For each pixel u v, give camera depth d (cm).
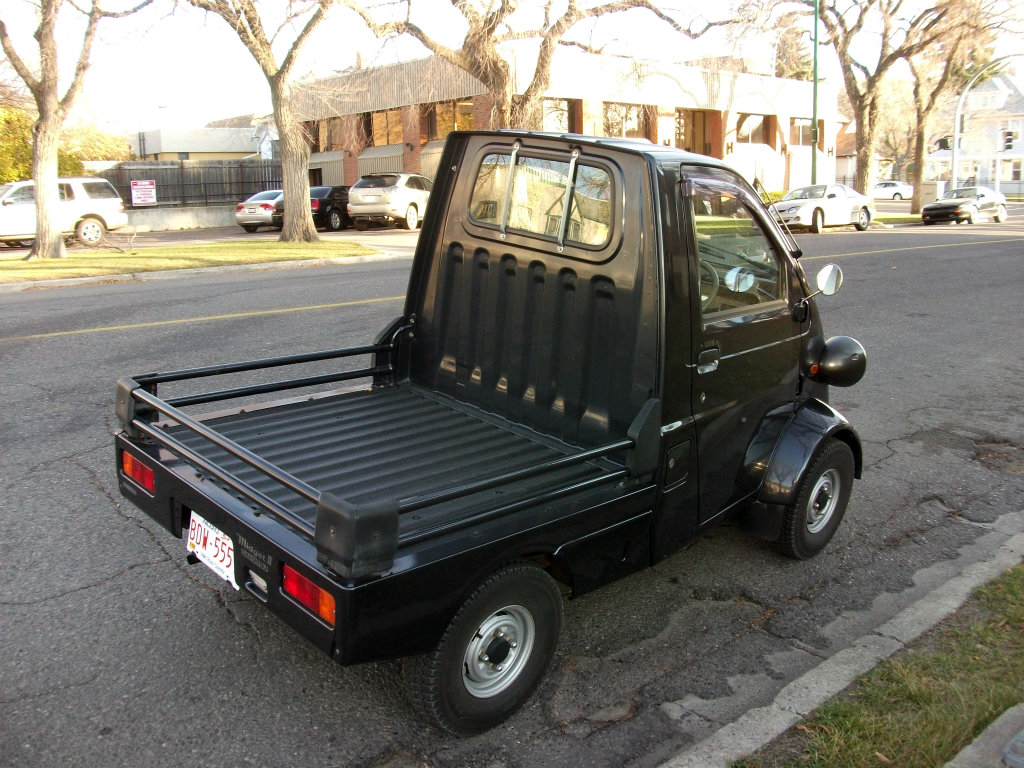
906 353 912
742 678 352
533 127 2369
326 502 256
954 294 1268
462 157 429
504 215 405
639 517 341
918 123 3812
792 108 4194
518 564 303
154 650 358
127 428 367
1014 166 6706
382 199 2681
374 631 263
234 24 1992
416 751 303
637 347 348
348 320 1012
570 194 373
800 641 381
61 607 388
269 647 362
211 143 4859
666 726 321
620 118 3484
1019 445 640
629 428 337
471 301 430
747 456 403
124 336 925
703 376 360
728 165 384
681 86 3606
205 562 328
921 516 518
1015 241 2155
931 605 396
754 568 446
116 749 299
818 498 440
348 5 2019
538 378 397
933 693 321
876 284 1357
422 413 425
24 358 827
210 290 1312
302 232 2203
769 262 406
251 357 830
